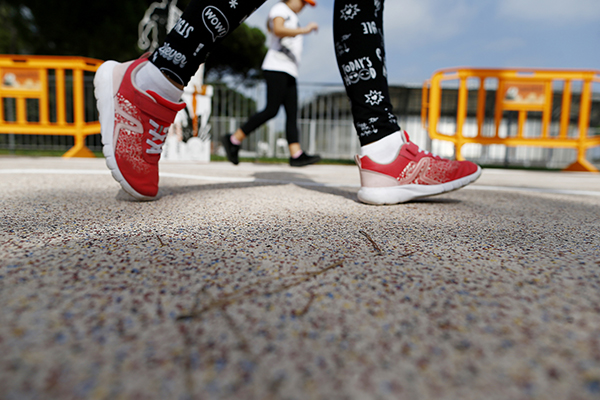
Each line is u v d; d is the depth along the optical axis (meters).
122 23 12.02
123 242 0.77
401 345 0.41
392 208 1.31
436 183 1.42
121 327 0.43
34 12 11.33
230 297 0.52
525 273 0.64
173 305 0.49
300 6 3.03
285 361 0.38
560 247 0.82
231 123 7.75
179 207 1.21
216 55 16.78
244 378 0.35
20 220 0.94
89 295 0.50
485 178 3.29
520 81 5.50
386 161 1.34
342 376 0.36
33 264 0.61
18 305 0.47
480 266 0.68
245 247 0.76
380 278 0.60
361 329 0.44
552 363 0.38
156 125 1.19
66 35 12.01
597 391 0.34
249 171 3.28
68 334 0.41
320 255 0.72
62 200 1.28
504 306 0.51
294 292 0.54
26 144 7.72
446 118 11.20
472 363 0.38
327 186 2.03
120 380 0.34
